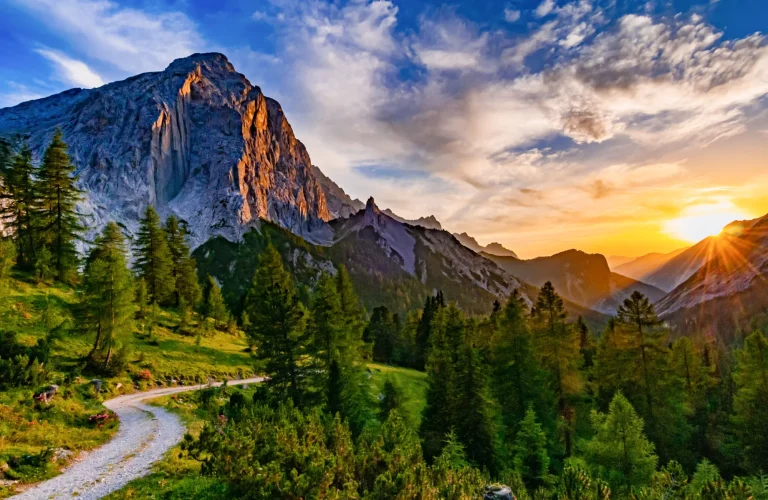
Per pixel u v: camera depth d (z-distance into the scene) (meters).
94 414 25.69
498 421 39.12
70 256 57.75
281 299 34.31
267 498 12.44
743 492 18.11
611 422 29.03
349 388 33.19
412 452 16.92
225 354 55.31
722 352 87.75
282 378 33.41
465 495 14.00
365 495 12.66
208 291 73.44
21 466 16.70
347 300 54.81
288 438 15.96
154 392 37.47
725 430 44.47
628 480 27.12
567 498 18.84
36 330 38.88
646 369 39.97
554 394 41.97
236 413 29.59
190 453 16.86
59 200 57.34
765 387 38.38
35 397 24.31
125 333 39.06
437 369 37.19
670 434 39.25
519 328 42.53
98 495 14.92
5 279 45.84
